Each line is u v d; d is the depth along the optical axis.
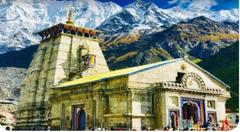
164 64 59.38
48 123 73.75
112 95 58.34
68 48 86.56
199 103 59.66
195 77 59.53
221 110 64.56
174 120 56.28
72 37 87.94
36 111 82.25
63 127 67.50
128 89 54.59
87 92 61.81
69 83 72.50
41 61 88.56
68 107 67.31
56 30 88.38
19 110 88.56
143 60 150.25
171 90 56.53
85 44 88.50
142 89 56.03
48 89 81.50
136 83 55.66
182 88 57.31
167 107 55.53
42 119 80.00
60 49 84.81
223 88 65.81
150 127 55.91
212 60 142.12
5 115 103.62
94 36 92.50
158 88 56.28
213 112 61.12
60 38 86.00
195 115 59.09
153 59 149.50
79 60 86.44
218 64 136.62
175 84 56.91
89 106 61.38
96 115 59.41
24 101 87.62
